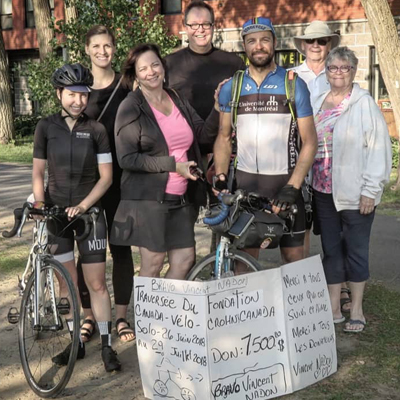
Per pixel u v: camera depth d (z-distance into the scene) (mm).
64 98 3854
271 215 3727
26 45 24641
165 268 5980
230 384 3418
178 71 4723
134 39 12141
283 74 3891
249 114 3922
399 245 6770
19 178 11984
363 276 4438
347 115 4336
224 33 17375
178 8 18469
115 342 4383
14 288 5500
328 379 3793
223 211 3662
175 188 3896
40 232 3785
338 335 4402
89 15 12219
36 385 3676
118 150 3865
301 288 3719
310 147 3883
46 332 3990
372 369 3889
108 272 5930
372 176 4262
